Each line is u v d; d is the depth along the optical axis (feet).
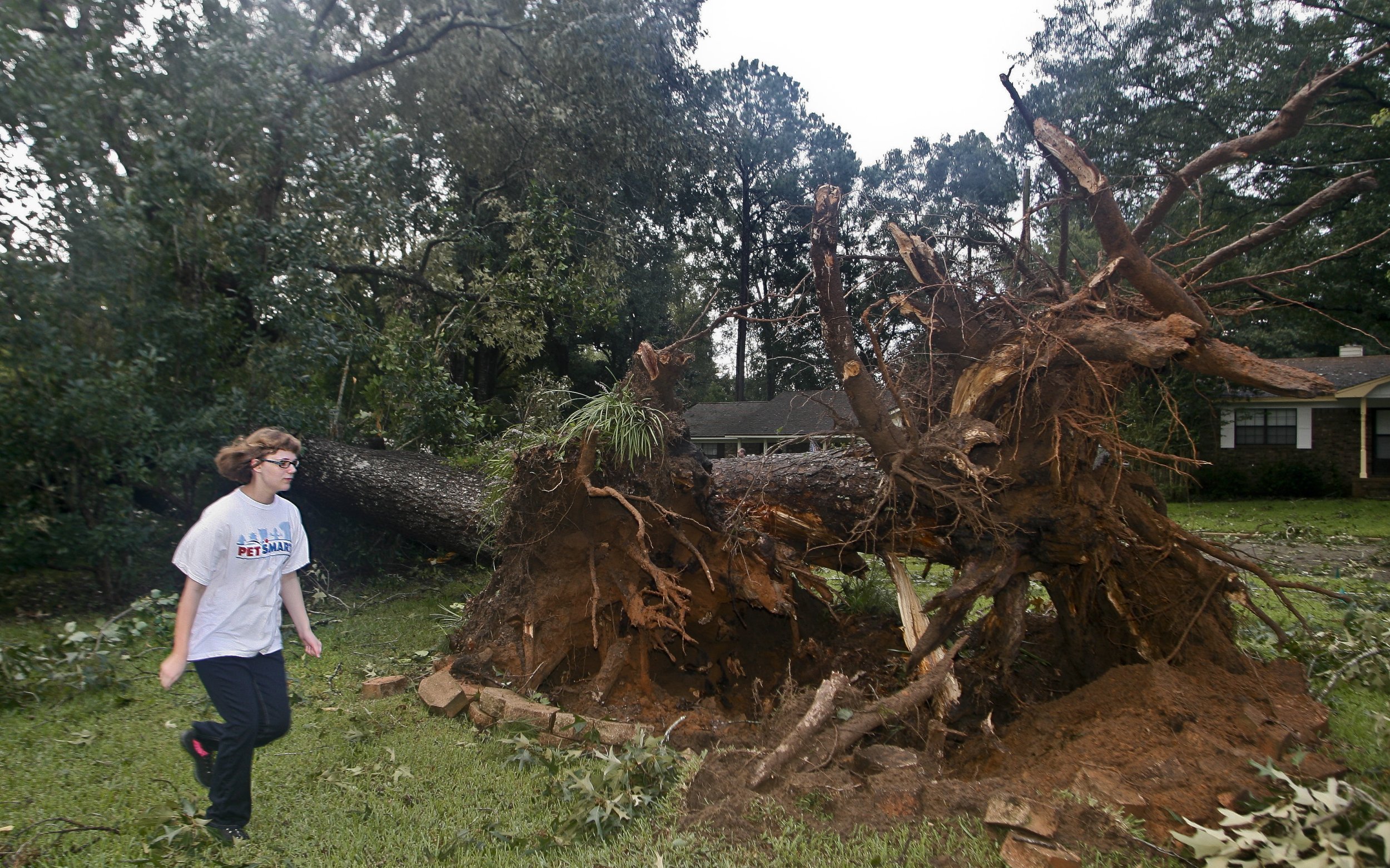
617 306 42.91
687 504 17.16
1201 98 52.85
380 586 28.35
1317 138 50.44
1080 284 17.21
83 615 23.48
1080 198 13.73
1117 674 12.75
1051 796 9.88
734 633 18.31
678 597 15.66
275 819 10.94
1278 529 43.93
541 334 48.08
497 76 45.11
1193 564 13.78
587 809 10.47
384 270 38.45
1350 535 42.86
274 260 27.84
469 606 18.88
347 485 26.55
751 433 83.92
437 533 26.76
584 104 45.62
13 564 23.45
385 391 32.22
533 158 47.34
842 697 12.41
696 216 117.08
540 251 39.65
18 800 11.43
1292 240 56.39
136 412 23.12
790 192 119.24
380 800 11.48
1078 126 55.11
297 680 17.20
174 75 28.84
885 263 16.15
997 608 14.67
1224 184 54.24
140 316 24.81
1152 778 9.94
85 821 10.91
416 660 19.04
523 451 17.16
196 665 10.27
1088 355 13.26
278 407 27.40
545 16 42.63
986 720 12.63
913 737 13.09
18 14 24.40
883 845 9.35
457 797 11.58
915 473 14.43
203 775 10.64
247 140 27.94
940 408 16.30
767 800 10.37
